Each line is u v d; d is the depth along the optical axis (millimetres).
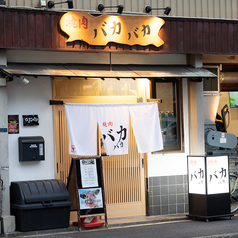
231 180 11688
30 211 8750
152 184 10359
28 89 9438
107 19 9328
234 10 10930
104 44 9344
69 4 9109
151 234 8609
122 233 8773
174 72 9805
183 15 10484
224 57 11352
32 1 9180
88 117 9266
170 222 9836
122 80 10250
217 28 10273
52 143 9602
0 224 8781
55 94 9656
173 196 10500
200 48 10117
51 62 9656
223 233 8516
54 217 8953
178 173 10555
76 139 9164
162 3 10297
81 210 9062
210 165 9734
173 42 9914
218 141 11594
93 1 9695
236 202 11719
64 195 9016
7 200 8828
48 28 8953
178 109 10672
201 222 9680
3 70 8461
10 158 9250
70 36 9047
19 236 8609
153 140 9688
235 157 12117
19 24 8742
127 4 9992
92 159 9344
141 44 9617
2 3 8727
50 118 9594
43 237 8508
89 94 9984
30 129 9430
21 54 9422
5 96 8891
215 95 12055
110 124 9430
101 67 9781
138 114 9609
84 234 8750
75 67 9516
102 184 9328
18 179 9297
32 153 9211
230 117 13672
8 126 9234
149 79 10367
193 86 10680
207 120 11992
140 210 10359
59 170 9680
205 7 10664
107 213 10109
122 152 9516
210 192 9719
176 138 10648
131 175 10336
